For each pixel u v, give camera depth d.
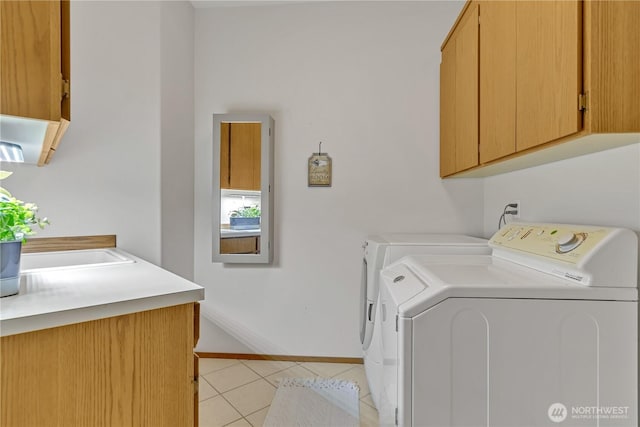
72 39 2.03
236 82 2.62
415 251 1.81
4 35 0.88
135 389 0.91
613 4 0.92
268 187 2.49
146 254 2.20
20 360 0.76
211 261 2.64
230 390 2.20
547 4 1.09
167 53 2.28
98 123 2.09
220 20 2.61
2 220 0.90
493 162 1.59
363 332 2.19
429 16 2.49
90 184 2.07
